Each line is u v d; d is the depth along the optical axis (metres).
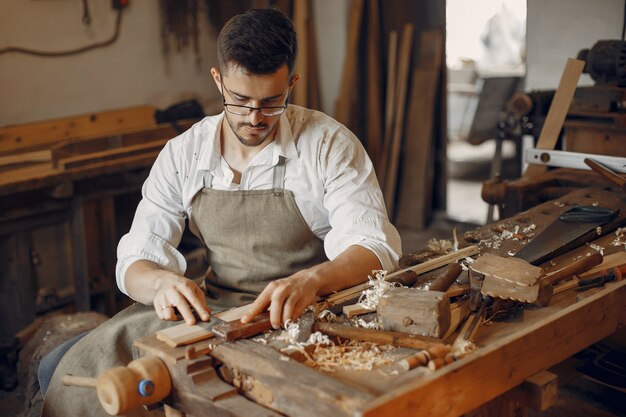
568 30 4.06
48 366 2.15
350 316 1.77
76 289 4.04
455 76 7.95
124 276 2.03
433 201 5.70
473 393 1.51
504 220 2.52
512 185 2.98
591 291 1.92
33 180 3.57
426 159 5.36
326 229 2.17
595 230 2.34
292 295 1.72
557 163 3.04
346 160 2.08
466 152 7.51
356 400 1.34
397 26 5.47
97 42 4.78
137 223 2.14
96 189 3.97
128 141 4.17
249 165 2.08
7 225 3.68
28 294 3.85
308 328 1.66
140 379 1.56
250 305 1.81
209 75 5.55
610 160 2.90
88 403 1.89
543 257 2.13
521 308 1.83
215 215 2.13
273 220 2.11
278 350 1.59
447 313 1.65
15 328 3.88
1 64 4.30
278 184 2.09
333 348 1.60
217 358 1.60
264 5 5.64
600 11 3.92
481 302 1.79
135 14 4.98
